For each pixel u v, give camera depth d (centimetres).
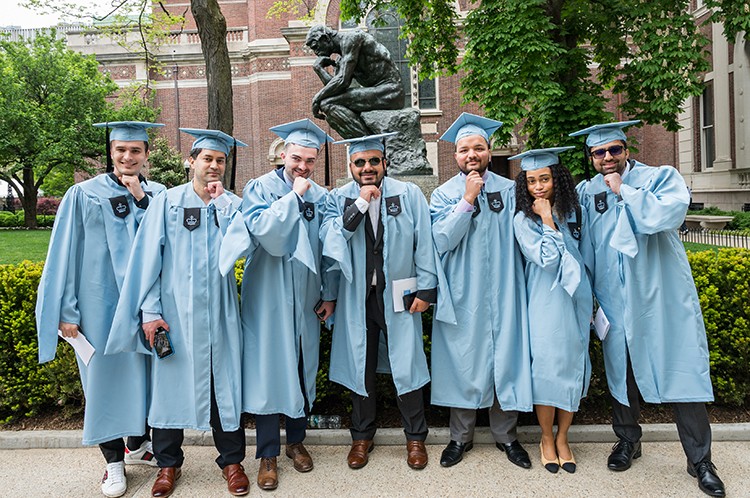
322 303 335
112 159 323
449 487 297
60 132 1892
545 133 940
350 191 339
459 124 338
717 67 1720
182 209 300
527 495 287
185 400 293
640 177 308
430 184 552
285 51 2053
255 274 309
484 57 888
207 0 748
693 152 1853
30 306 386
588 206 323
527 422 372
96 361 298
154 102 2159
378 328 336
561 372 299
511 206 329
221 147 302
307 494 292
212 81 771
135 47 2091
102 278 305
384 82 587
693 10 1814
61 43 1989
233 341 299
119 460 305
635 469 312
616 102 1758
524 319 319
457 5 1811
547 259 299
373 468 321
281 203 288
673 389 293
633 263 298
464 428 327
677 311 298
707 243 1224
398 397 326
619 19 942
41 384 389
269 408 296
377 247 324
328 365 384
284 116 2066
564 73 948
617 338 304
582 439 350
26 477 322
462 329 320
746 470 307
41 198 3130
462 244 324
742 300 377
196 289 292
